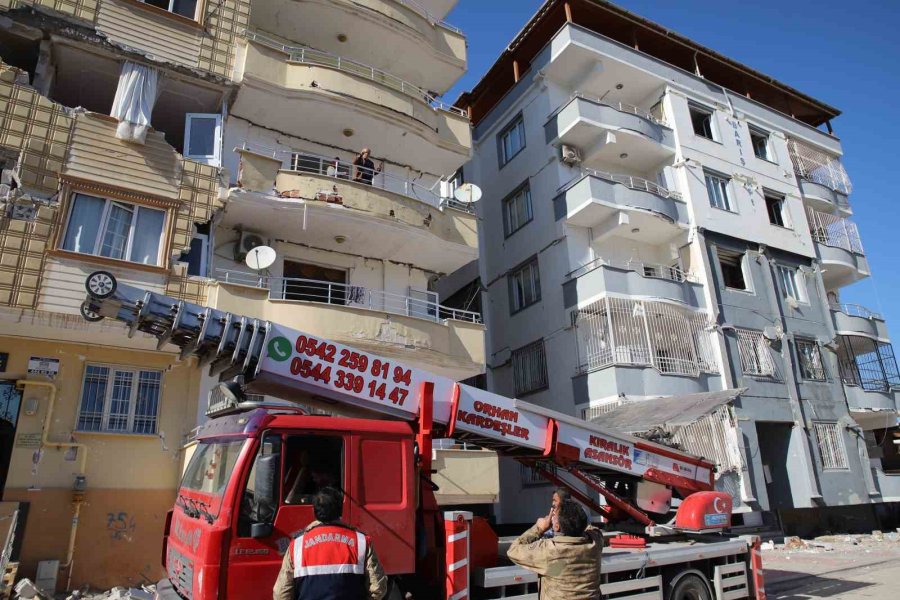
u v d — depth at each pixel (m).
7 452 9.55
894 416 22.11
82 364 10.30
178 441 10.62
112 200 10.55
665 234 19.34
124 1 11.73
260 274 12.90
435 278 16.16
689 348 17.36
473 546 6.10
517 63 22.36
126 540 9.79
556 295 18.47
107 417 10.27
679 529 7.75
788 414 18.45
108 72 11.65
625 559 6.47
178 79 12.05
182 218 11.09
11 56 11.28
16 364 9.81
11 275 9.34
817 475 18.23
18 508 8.91
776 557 14.09
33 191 9.84
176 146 13.73
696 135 20.64
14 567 8.16
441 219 14.41
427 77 17.45
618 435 7.61
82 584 9.28
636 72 20.19
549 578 4.45
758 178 21.73
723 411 16.89
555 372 18.00
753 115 22.88
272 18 14.77
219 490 4.88
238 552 4.55
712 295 18.22
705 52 22.44
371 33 15.59
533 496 17.70
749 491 16.30
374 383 6.16
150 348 10.64
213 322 5.63
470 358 13.52
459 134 16.06
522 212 20.86
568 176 19.31
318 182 12.68
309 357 5.94
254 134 13.87
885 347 23.11
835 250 22.92
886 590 9.43
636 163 20.50
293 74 13.34
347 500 5.11
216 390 5.96
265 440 4.95
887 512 21.14
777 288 20.30
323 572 3.56
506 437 6.75
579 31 19.50
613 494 7.80
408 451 5.61
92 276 5.25
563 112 19.28
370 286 14.56
